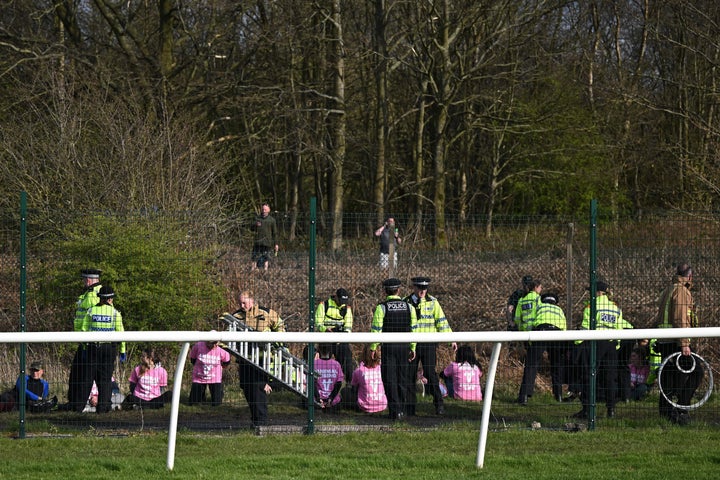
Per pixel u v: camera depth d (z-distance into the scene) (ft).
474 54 337.11
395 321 135.23
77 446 111.24
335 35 323.98
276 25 300.40
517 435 117.80
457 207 374.63
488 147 364.99
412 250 184.85
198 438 115.34
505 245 173.06
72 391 128.57
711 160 252.42
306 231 204.74
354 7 348.59
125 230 148.87
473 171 385.09
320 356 150.10
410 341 88.38
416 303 139.95
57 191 201.77
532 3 332.60
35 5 293.23
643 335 91.20
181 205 193.47
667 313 125.59
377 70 336.90
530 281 149.18
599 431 120.37
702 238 152.15
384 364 131.85
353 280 180.14
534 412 134.92
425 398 147.95
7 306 151.74
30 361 142.31
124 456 104.68
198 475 91.66
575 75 344.90
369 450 108.58
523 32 331.36
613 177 345.31
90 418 128.06
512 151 359.25
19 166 203.10
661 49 336.29
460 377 145.89
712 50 299.38
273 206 408.26
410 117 379.96
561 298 183.73
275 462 99.04
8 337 85.56
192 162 203.72
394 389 131.44
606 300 133.28
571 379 134.10
